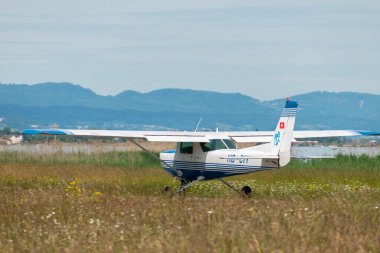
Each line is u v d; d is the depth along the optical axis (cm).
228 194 7869
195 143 8250
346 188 7806
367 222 5250
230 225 4919
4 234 5003
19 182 9231
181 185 8506
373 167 11700
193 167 8250
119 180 9438
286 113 7631
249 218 5247
